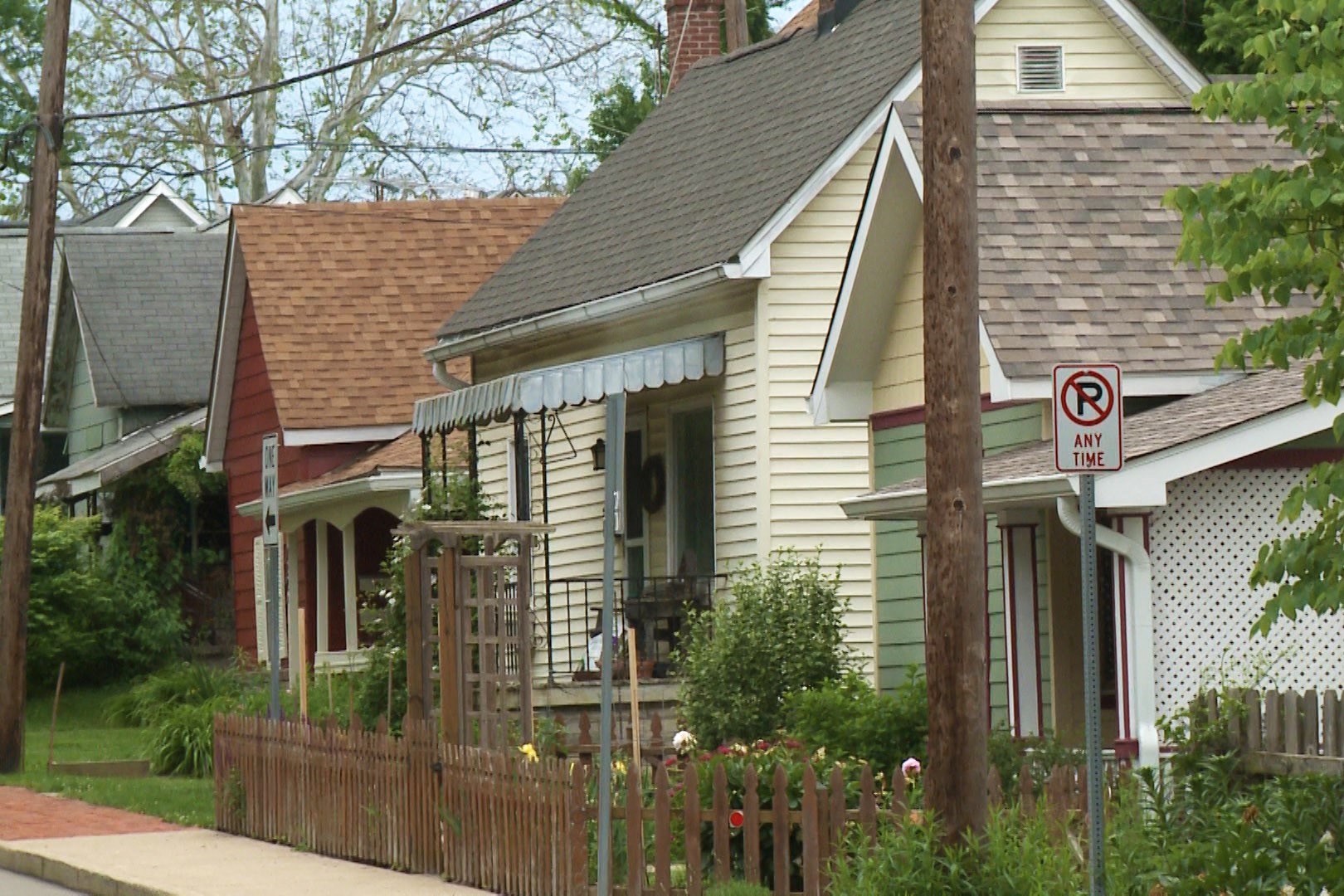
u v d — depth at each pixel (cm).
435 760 4178
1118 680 4403
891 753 4509
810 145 6562
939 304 3278
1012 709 5022
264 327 9025
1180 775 3928
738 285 6425
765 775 3909
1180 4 8844
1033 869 3159
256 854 4606
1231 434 4269
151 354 11500
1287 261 3300
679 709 5744
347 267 9450
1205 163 5403
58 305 12319
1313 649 4453
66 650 9762
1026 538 5044
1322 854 3069
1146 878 3150
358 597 9119
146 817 5391
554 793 3738
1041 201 5212
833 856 3506
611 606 3488
